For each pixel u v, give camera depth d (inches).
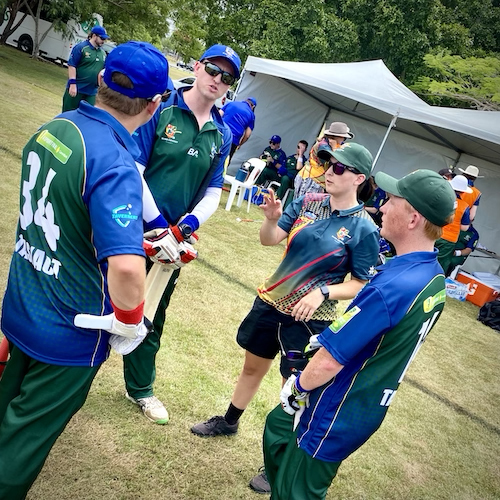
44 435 69.7
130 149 67.7
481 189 467.8
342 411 71.6
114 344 70.9
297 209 108.7
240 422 130.4
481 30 936.9
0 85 488.1
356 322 67.8
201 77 102.1
